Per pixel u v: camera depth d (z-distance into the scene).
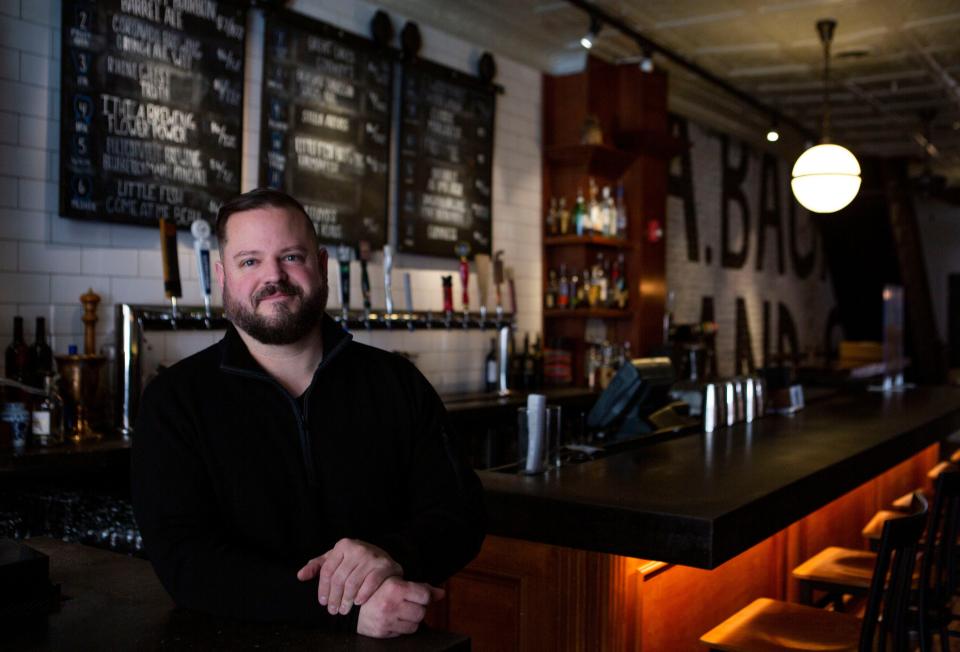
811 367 9.38
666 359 4.20
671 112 8.11
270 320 1.73
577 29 5.92
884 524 2.36
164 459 1.72
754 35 6.18
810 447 3.65
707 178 8.85
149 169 4.01
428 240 5.45
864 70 7.05
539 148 6.36
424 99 5.40
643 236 6.64
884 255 11.70
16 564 1.58
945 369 11.61
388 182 5.20
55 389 3.34
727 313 9.32
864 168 10.85
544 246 6.39
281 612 1.57
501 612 2.75
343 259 4.59
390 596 1.51
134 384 3.68
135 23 3.95
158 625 1.55
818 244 11.78
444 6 5.43
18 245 3.65
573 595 2.62
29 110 3.67
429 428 1.93
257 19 4.54
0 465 2.92
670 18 5.84
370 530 1.82
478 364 5.86
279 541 1.74
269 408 1.78
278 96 4.58
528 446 3.00
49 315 3.75
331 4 4.89
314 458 1.79
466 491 1.92
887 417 4.77
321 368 1.80
